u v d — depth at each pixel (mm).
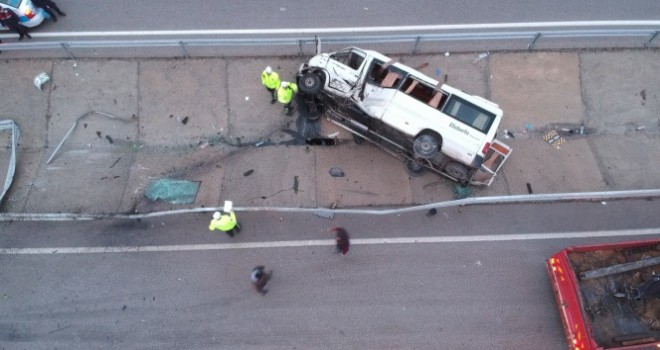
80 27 10758
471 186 9648
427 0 10945
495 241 9156
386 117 9070
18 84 10375
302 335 8430
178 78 10398
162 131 10219
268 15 10867
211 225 8148
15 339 8391
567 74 10594
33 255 8992
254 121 10266
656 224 9352
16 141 10078
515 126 10367
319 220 9297
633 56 10680
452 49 10617
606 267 8086
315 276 8828
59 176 9773
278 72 10461
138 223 9258
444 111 8930
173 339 8414
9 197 9547
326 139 10156
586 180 9859
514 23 10852
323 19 10852
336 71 9500
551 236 9219
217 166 9922
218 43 9953
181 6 10891
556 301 8516
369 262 8945
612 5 10977
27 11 10078
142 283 8789
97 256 8984
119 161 9977
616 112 10516
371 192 9586
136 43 9758
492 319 8547
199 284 8773
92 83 10375
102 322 8516
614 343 7723
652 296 7941
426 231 9203
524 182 9781
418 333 8453
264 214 9352
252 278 8688
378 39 10109
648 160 10148
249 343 8391
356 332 8453
